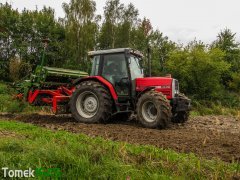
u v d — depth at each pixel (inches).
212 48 1106.1
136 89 357.7
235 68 1202.6
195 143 247.1
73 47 1310.3
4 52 1263.5
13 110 453.4
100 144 213.0
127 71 357.7
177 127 352.5
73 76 416.8
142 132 291.4
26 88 401.4
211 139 267.4
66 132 270.2
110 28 1405.0
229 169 171.0
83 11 1343.5
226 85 1178.0
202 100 948.0
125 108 360.8
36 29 1317.7
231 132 332.5
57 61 1330.0
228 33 1257.4
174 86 353.1
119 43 1407.5
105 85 361.7
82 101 365.4
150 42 1419.8
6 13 1304.1
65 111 382.9
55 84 400.8
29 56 1258.6
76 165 157.2
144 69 392.5
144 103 335.0
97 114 351.3
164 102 324.2
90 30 1341.0
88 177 149.3
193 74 1028.5
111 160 167.3
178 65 1032.2
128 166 159.3
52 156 164.9
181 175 157.9
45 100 390.9
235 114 621.3
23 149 183.9
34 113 444.8
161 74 1058.1
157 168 166.4
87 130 297.6
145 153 191.9
